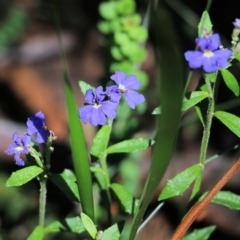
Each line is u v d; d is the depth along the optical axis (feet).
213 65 1.41
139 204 1.44
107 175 1.61
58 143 2.32
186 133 2.32
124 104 1.98
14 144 1.50
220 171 2.17
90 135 2.19
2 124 2.41
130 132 1.98
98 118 1.47
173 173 2.17
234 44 1.49
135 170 2.02
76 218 1.61
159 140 1.34
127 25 1.98
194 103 1.51
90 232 1.47
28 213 2.18
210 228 1.65
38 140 1.50
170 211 2.17
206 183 2.19
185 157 2.28
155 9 1.28
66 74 1.34
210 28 1.49
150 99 2.39
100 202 1.91
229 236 2.15
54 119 2.50
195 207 1.48
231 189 2.17
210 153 2.28
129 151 1.57
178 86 1.30
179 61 1.29
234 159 2.18
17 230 2.15
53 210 2.19
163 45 1.28
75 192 1.53
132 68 2.01
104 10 2.01
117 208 1.91
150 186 1.38
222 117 1.52
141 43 2.16
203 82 1.58
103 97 1.48
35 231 1.58
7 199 2.19
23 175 1.50
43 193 1.56
